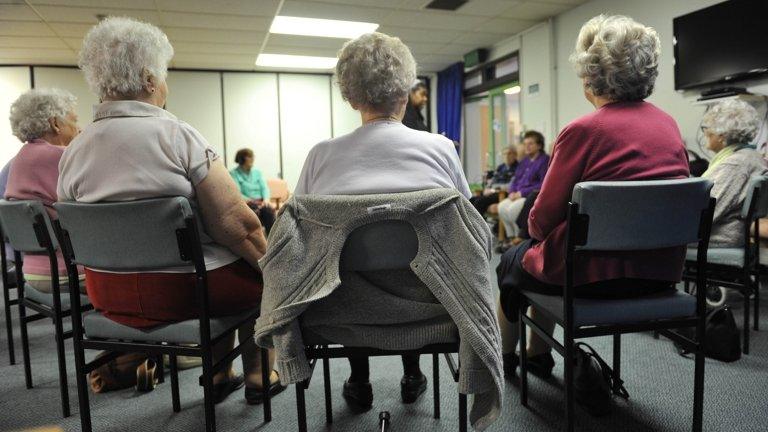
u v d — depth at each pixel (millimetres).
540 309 1380
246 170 6367
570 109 5578
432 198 893
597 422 1476
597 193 1111
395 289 969
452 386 1769
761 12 3570
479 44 6855
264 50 6770
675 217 1150
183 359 1989
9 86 6957
